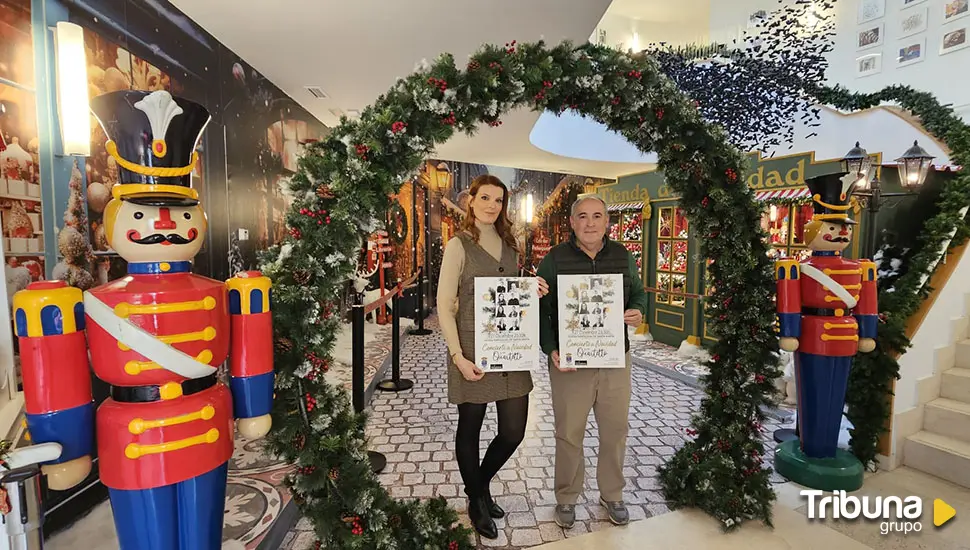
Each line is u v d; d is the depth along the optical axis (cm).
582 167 845
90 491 224
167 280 125
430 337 659
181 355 122
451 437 327
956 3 437
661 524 220
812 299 257
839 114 516
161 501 123
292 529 224
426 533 183
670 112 213
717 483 220
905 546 208
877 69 493
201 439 126
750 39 357
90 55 222
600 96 202
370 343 607
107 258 229
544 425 354
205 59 318
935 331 298
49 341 111
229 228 354
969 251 323
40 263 194
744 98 341
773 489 245
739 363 227
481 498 217
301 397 162
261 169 405
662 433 332
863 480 263
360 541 164
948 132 427
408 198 785
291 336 158
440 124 182
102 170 225
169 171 124
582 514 232
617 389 215
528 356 198
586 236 212
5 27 179
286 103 454
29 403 112
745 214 224
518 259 219
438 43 337
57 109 200
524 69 189
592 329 207
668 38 623
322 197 166
